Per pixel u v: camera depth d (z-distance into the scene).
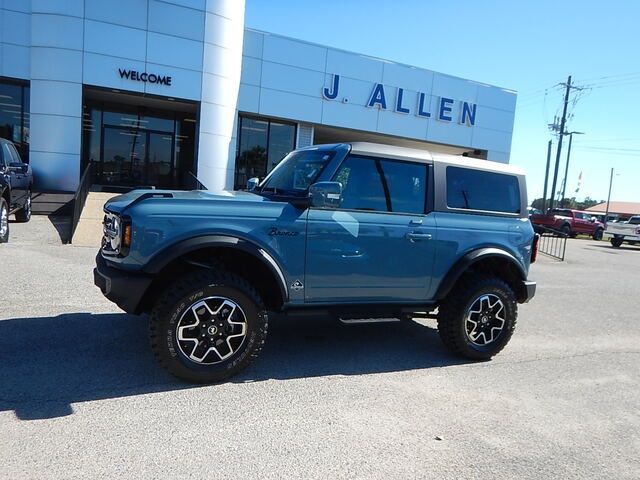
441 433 3.62
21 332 5.21
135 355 4.73
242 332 4.25
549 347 6.15
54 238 11.10
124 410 3.65
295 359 5.01
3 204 10.20
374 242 4.70
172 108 20.42
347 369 4.82
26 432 3.25
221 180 18.77
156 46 17.08
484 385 4.64
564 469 3.23
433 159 5.10
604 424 3.96
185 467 2.97
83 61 16.36
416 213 4.97
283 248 4.34
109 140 20.27
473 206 5.30
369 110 22.39
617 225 29.20
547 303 9.18
